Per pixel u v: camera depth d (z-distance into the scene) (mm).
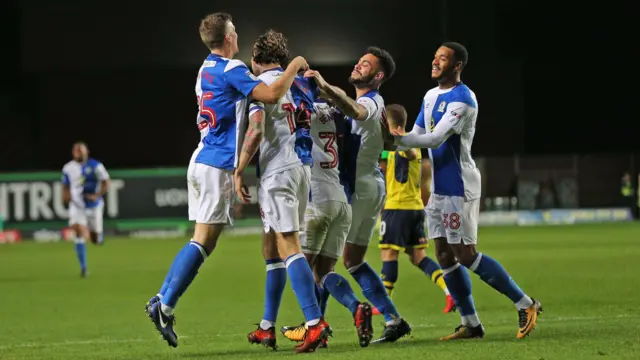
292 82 26188
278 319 38375
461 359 24406
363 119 27641
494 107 128500
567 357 24266
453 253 29469
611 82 132000
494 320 35562
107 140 131625
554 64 132250
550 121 133875
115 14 125188
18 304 46594
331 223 28469
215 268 64500
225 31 27203
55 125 130625
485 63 127812
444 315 38781
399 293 47312
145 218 102938
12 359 28328
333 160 28266
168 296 26578
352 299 27922
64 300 48250
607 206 109938
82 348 30859
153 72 131000
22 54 124812
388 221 40000
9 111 129875
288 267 26422
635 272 53375
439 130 28500
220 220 26797
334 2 124250
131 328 36969
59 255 81125
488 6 126750
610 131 133000
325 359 25047
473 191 29047
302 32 124312
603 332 29297
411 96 125688
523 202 108750
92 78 130375
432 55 125438
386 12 124625
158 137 132000
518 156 108688
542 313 36625
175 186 103375
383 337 29188
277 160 26484
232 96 26484
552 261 61656
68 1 124250
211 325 37219
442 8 124312
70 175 62969
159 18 125688
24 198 100562
